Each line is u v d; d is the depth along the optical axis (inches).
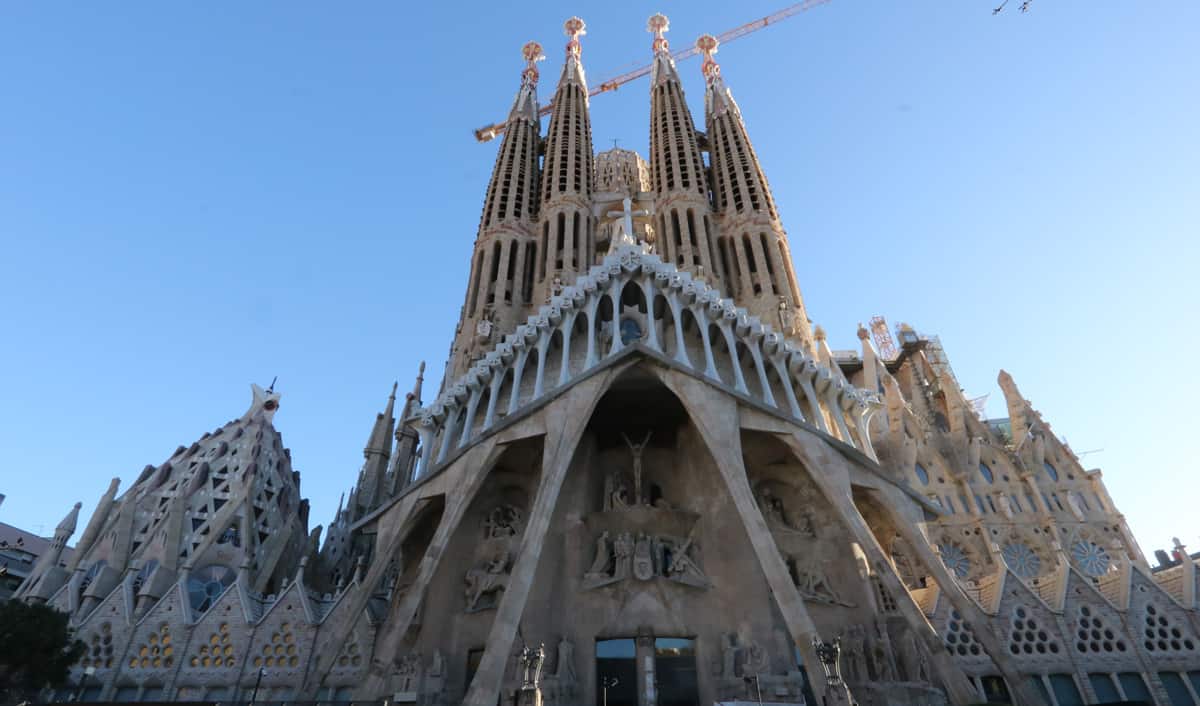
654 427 1621.6
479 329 1862.7
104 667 1595.7
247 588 1774.1
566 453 1256.2
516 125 2733.8
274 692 1535.4
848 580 1371.8
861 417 1631.4
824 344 1860.2
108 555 2078.0
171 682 1560.0
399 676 1249.4
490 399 1477.6
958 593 1232.8
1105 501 2377.0
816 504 1472.7
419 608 1380.4
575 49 3120.1
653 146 2652.6
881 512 1505.9
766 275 2022.6
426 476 1419.8
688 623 1284.4
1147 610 1486.2
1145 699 1365.7
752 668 1179.3
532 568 1133.7
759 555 1145.4
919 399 2903.5
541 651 994.7
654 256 1517.0
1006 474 2464.3
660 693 1221.1
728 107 2733.8
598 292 1507.1
